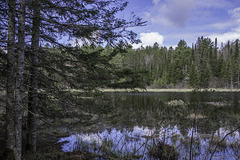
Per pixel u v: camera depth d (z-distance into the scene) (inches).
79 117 205.6
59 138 264.7
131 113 468.1
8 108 146.2
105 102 202.7
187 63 2279.8
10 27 135.0
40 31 176.7
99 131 314.2
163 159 189.0
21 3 130.6
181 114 424.8
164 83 1782.7
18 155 126.6
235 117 401.7
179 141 243.1
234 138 265.6
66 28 163.0
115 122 375.2
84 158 194.1
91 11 153.6
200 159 189.3
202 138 263.0
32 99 179.2
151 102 729.0
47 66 183.9
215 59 2130.9
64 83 193.5
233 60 2007.9
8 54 144.0
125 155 201.6
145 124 357.4
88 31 159.5
